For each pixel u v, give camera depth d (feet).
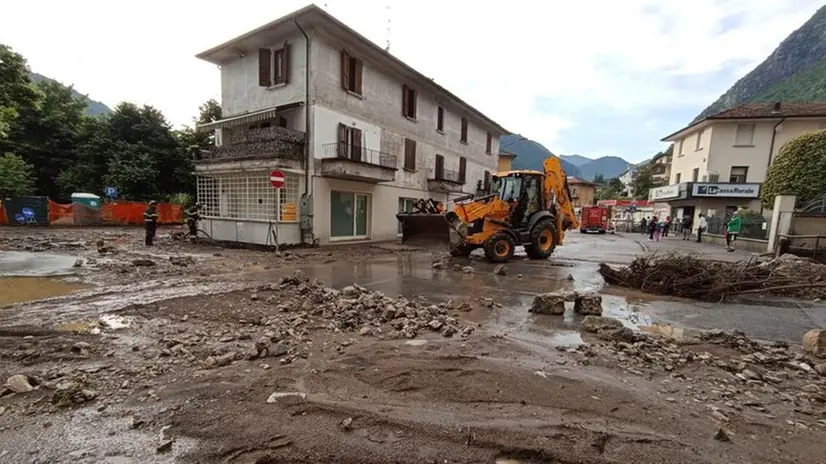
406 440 7.72
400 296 22.02
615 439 7.92
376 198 61.36
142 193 87.25
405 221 45.47
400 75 64.59
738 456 7.48
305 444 7.52
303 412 8.71
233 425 8.13
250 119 52.06
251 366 11.34
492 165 103.45
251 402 9.12
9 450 7.23
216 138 61.57
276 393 9.58
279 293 21.20
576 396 9.84
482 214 37.37
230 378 10.43
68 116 99.71
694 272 24.57
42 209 69.15
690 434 8.23
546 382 10.64
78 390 9.43
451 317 17.58
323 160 50.47
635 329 16.85
